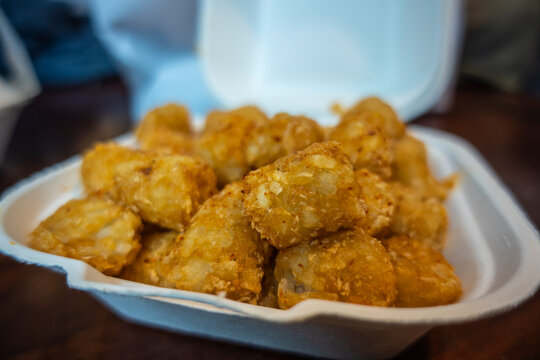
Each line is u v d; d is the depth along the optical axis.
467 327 0.15
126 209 0.15
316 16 0.32
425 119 0.36
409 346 0.14
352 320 0.10
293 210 0.12
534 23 0.42
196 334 0.15
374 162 0.15
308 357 0.15
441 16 0.28
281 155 0.15
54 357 0.15
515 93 0.43
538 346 0.15
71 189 0.18
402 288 0.13
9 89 0.35
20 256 0.13
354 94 0.32
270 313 0.11
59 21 0.47
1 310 0.17
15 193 0.16
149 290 0.11
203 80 0.34
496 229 0.15
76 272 0.12
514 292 0.11
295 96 0.32
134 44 0.35
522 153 0.29
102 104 0.44
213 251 0.13
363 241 0.13
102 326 0.16
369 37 0.32
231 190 0.14
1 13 0.36
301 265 0.12
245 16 0.32
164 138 0.18
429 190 0.17
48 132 0.37
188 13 0.34
